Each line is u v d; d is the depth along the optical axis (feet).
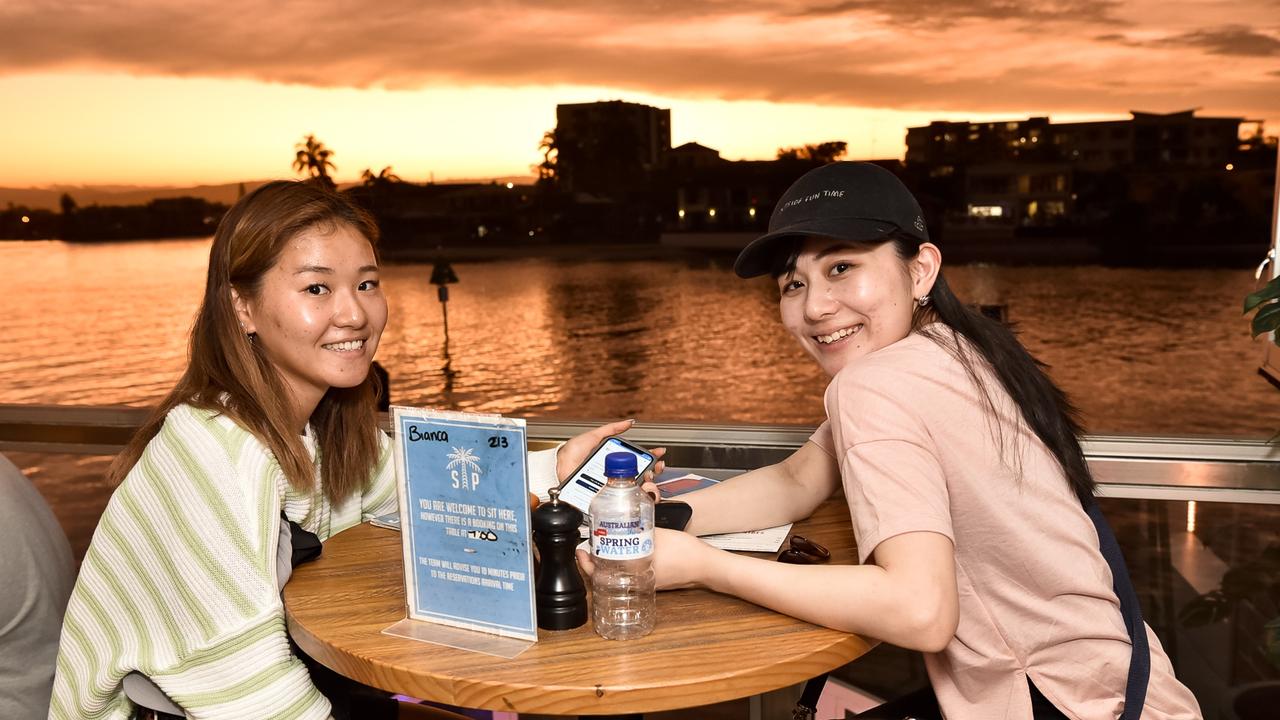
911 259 3.76
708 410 68.08
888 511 3.18
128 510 3.68
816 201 3.68
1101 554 3.51
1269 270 7.72
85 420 7.54
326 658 3.28
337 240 3.93
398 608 3.60
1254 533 6.13
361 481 4.65
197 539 3.55
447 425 3.24
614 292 71.61
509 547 3.21
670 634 3.26
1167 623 6.26
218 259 3.89
